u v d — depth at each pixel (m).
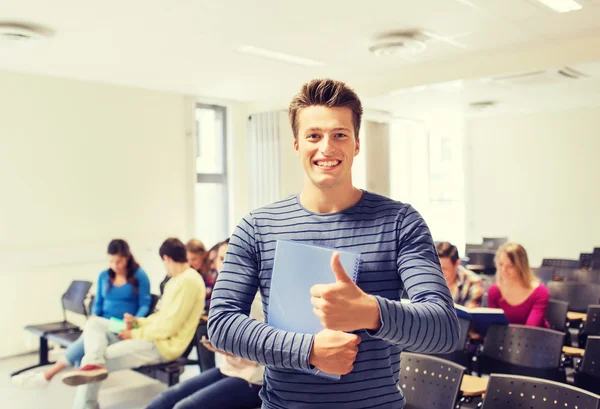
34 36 4.00
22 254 5.14
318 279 0.90
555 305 3.82
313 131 0.97
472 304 3.77
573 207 8.20
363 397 0.95
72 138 5.58
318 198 1.03
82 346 3.93
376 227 1.00
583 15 3.92
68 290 4.90
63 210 5.51
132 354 3.56
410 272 0.93
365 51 4.77
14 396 3.99
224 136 7.11
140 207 6.11
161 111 6.31
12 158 5.17
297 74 5.58
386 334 0.78
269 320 0.96
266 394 1.03
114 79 5.66
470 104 7.16
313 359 0.83
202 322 3.73
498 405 1.93
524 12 3.83
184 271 3.74
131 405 3.82
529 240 8.65
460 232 9.28
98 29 4.00
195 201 6.59
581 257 6.63
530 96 6.73
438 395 2.12
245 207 7.21
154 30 4.05
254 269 1.04
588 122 7.99
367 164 8.09
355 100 0.99
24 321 5.20
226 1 3.47
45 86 5.39
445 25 4.09
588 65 4.86
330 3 3.54
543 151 8.45
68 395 4.02
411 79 5.64
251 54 4.79
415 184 9.22
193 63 5.06
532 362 2.75
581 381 2.67
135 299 4.25
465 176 9.23
